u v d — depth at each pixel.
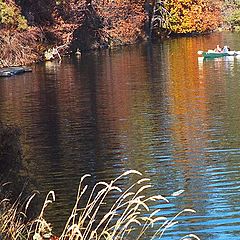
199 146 19.84
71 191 15.55
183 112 26.11
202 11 89.94
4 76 44.84
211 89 32.75
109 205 14.29
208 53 51.44
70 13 65.50
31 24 59.88
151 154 19.19
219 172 16.78
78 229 7.42
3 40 53.69
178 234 12.38
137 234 12.20
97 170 17.59
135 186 15.89
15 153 12.30
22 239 8.45
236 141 20.23
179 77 39.00
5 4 55.28
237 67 43.06
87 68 47.81
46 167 17.97
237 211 13.56
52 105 29.80
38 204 11.71
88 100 30.97
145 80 38.25
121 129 23.17
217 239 12.10
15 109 29.05
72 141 21.44
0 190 10.31
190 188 15.43
